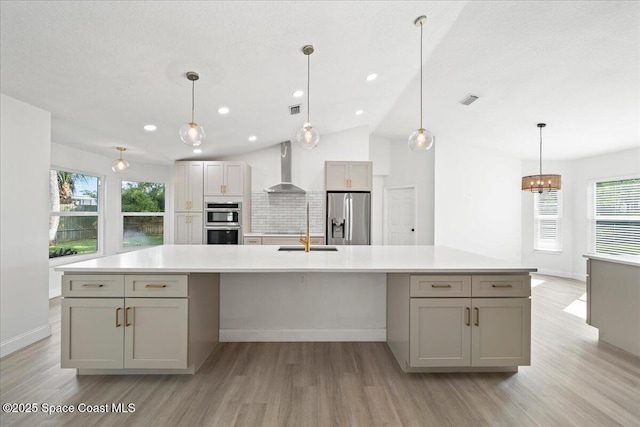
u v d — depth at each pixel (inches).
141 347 79.7
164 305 79.7
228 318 107.7
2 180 96.6
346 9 82.0
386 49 108.0
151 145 172.9
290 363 91.8
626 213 188.5
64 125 134.3
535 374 86.1
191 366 83.6
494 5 88.5
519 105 151.0
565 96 135.0
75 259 177.3
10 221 98.7
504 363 82.0
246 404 71.9
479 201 225.6
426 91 151.6
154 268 77.4
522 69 121.3
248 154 216.4
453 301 81.7
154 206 226.5
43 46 77.4
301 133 107.4
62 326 78.7
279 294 108.0
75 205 181.2
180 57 90.7
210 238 196.7
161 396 74.6
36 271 107.0
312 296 108.4
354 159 211.5
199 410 69.5
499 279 81.8
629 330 100.2
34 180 107.2
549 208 227.1
